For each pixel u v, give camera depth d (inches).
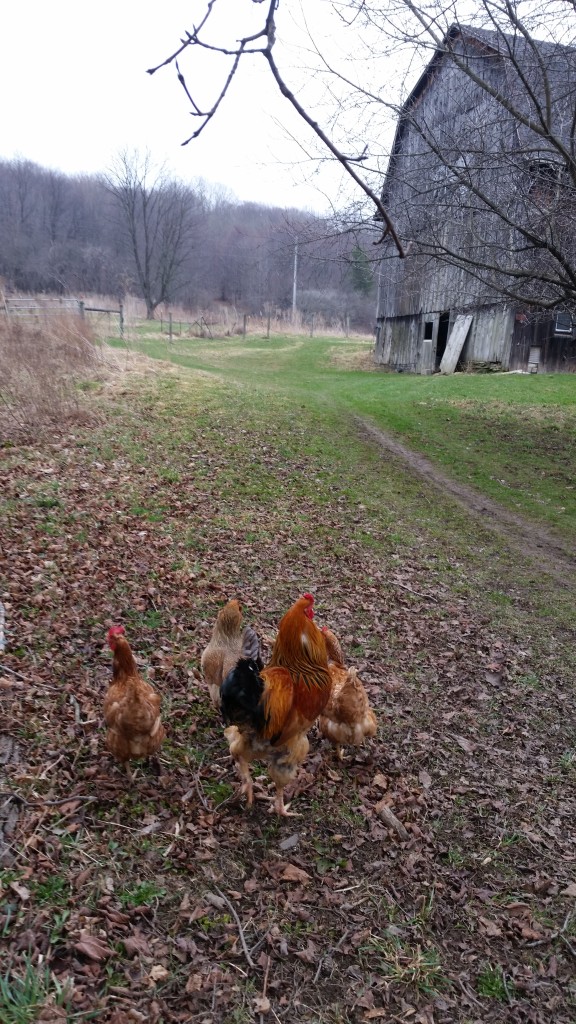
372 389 407.2
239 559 148.5
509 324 451.8
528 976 66.7
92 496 167.9
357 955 66.1
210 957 63.0
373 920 70.0
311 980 63.0
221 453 224.8
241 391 333.1
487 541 188.4
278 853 76.4
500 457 270.2
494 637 131.6
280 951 64.8
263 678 75.2
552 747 100.8
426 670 117.2
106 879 67.7
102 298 1002.1
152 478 189.6
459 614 139.5
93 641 106.2
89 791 78.0
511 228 197.8
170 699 96.8
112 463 196.4
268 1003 59.7
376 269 197.6
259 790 84.3
